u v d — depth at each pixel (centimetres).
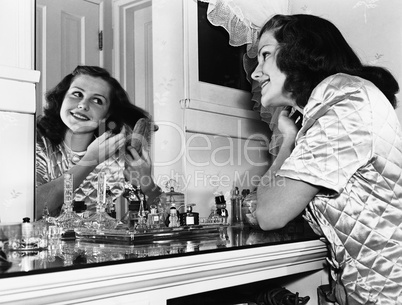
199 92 201
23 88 144
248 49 207
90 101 164
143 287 95
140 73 181
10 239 110
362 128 128
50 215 151
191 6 201
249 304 148
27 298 78
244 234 156
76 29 163
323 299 146
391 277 128
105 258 95
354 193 130
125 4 178
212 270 108
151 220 150
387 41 192
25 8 147
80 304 86
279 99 184
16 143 143
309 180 129
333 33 161
